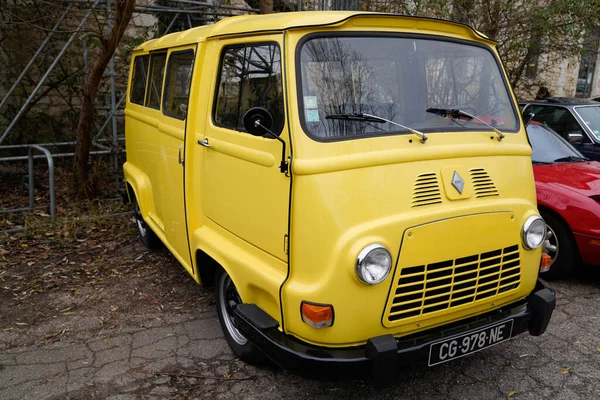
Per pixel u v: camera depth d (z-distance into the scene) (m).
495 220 3.03
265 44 3.12
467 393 3.41
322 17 3.09
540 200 4.94
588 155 7.12
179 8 8.84
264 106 3.09
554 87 17.38
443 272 2.89
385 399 3.35
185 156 3.87
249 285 3.20
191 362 3.76
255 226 3.14
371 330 2.79
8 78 9.21
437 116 3.27
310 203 2.71
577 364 3.72
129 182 5.80
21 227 6.38
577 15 10.11
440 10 9.88
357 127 2.95
